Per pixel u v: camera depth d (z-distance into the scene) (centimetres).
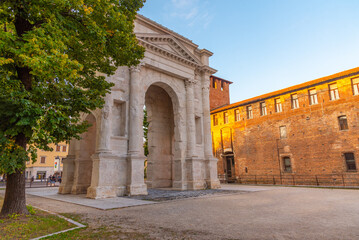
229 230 722
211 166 2366
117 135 1847
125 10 1106
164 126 2702
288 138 2950
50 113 746
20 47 739
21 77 879
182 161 2236
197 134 2522
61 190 1902
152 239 642
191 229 739
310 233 680
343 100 2561
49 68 711
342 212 986
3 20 761
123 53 1061
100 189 1568
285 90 3027
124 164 1773
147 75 2125
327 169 2595
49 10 773
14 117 715
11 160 715
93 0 873
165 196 1634
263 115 3238
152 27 2297
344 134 2520
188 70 2466
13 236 649
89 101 956
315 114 2761
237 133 3494
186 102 2417
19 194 896
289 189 2100
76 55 1005
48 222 802
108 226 783
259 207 1138
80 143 1939
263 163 3138
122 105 1906
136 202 1336
